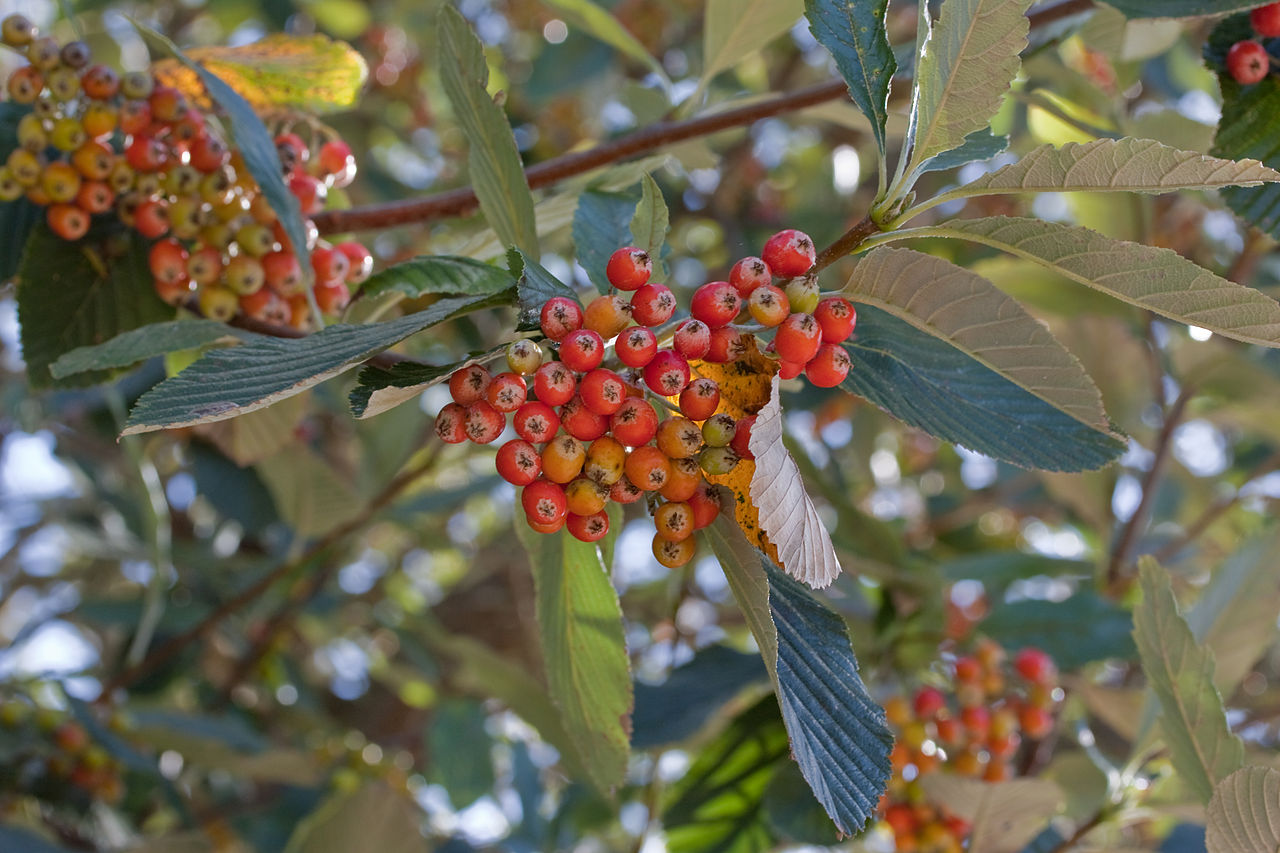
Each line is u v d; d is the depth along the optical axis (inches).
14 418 49.4
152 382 43.2
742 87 65.3
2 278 29.4
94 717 38.2
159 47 29.5
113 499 55.2
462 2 69.2
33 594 68.6
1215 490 59.5
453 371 22.2
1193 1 26.5
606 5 56.0
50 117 28.1
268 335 28.5
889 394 24.5
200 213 28.4
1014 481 60.5
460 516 78.8
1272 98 26.8
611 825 47.7
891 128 32.9
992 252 46.8
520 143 67.5
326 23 66.7
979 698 31.2
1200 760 26.4
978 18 21.7
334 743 54.6
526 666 67.6
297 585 55.2
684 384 22.2
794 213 65.5
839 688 23.0
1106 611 33.8
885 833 36.4
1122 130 31.4
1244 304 21.5
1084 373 22.7
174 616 50.9
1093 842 32.3
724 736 31.0
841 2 23.3
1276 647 61.2
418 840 35.4
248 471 49.7
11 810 42.0
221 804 54.2
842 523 34.4
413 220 30.9
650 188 23.4
